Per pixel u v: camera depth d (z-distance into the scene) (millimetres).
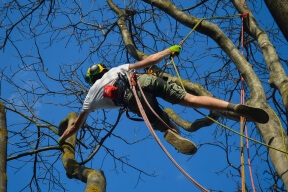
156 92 8516
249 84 9875
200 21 11195
